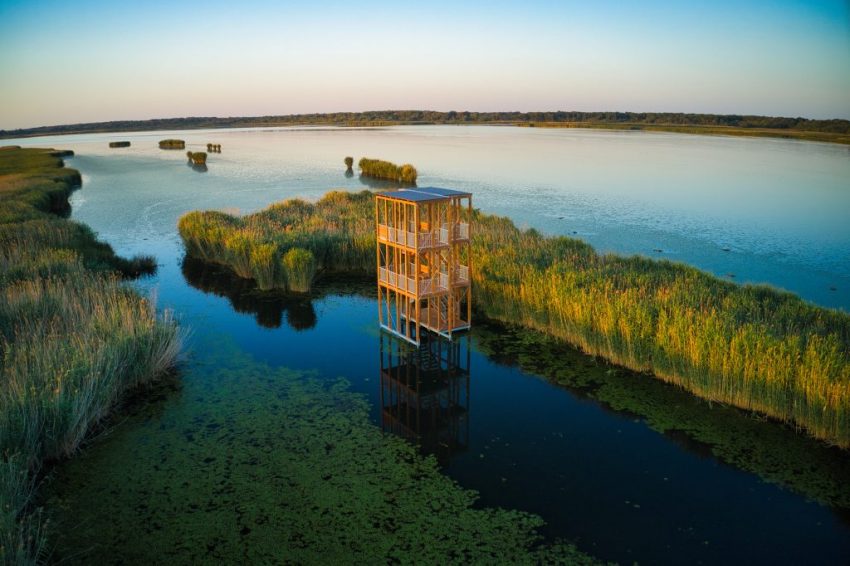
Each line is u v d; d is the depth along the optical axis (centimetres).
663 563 1289
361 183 7912
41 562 1268
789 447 1759
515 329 2772
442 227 2694
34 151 12800
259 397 2108
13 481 1419
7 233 3831
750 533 1391
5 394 1678
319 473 1638
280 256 3522
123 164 10619
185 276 3722
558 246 3534
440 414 1995
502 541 1358
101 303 2408
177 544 1345
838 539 1370
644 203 6041
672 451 1752
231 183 8025
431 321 2792
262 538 1368
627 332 2269
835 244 4309
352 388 2192
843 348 2030
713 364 2002
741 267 3788
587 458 1719
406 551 1326
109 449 1747
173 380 2239
